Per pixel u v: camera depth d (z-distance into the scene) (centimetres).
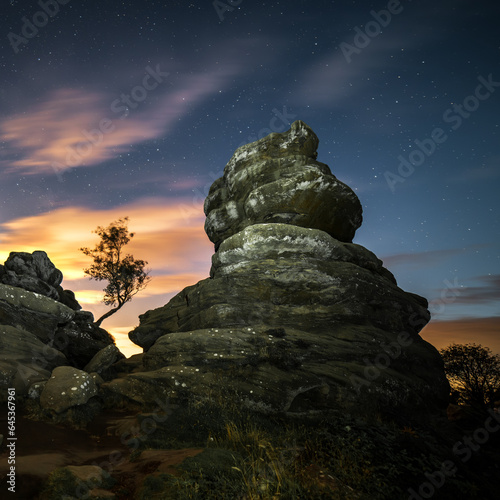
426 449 905
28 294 1430
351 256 1633
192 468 592
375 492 672
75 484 546
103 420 966
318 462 722
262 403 1077
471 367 1906
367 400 1177
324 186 1695
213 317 1417
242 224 1792
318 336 1345
